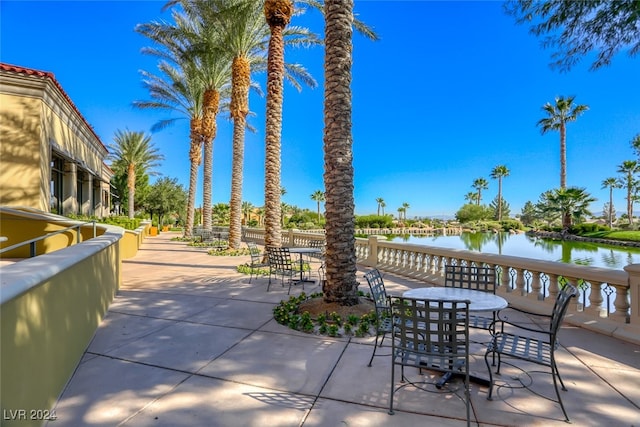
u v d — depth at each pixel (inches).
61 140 480.4
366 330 179.6
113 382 126.1
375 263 426.6
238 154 591.2
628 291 179.8
